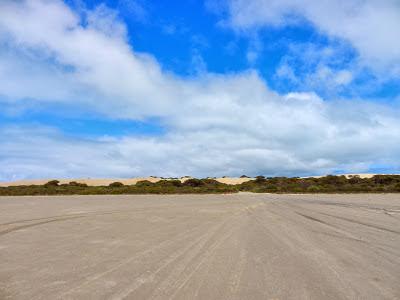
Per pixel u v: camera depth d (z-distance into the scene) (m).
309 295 5.20
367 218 15.84
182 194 50.41
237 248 8.64
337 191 54.84
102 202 28.25
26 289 5.35
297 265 6.97
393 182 67.25
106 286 5.50
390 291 5.41
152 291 5.27
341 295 5.21
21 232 11.32
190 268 6.65
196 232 11.34
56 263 7.01
